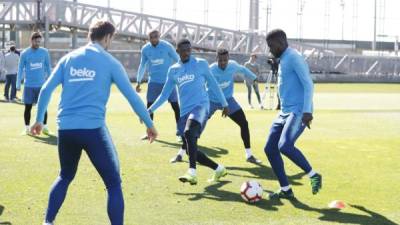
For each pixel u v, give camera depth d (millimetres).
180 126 7656
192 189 7227
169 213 6102
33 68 11625
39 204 6367
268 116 16766
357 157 9781
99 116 4918
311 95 6395
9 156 9289
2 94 23406
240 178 7961
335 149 10617
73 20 39719
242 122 9242
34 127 5133
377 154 10117
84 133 4859
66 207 6258
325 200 6770
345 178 8047
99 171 4973
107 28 5102
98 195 6793
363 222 5867
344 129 13750
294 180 7848
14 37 48656
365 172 8484
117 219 4949
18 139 11156
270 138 6758
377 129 13812
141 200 6629
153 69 11461
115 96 23922
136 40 42094
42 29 40562
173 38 41531
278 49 6586
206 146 10812
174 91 11031
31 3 39156
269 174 8297
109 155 4941
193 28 41906
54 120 14750
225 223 5754
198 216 5996
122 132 12523
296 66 6426
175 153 9891
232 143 11219
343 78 41906
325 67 42562
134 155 9617
